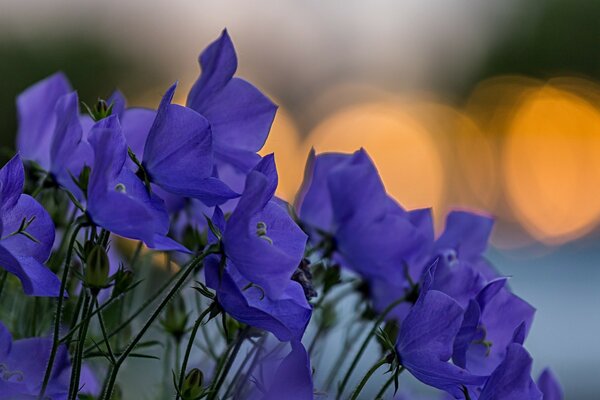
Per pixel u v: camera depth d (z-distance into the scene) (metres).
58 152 0.65
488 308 0.65
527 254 2.60
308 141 5.88
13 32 4.38
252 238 0.58
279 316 0.60
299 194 0.72
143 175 0.61
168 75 4.79
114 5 4.61
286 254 0.58
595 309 2.38
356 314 0.74
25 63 4.37
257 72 5.79
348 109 6.13
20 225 0.60
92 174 0.58
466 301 0.65
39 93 0.72
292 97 5.95
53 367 0.60
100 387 0.69
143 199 0.60
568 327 2.33
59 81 0.72
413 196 6.32
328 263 0.71
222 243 0.59
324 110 6.04
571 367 2.26
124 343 0.71
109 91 4.64
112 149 0.57
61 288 0.58
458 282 0.65
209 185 0.61
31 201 0.60
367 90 6.27
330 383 0.72
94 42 4.59
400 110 6.50
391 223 0.70
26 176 0.70
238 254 0.59
